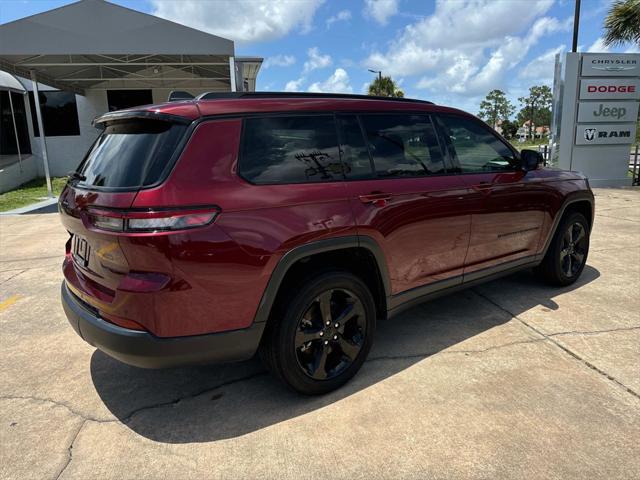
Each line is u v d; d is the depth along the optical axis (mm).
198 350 2461
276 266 2582
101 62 11906
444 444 2480
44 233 8094
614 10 14266
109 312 2475
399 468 2318
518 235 4141
